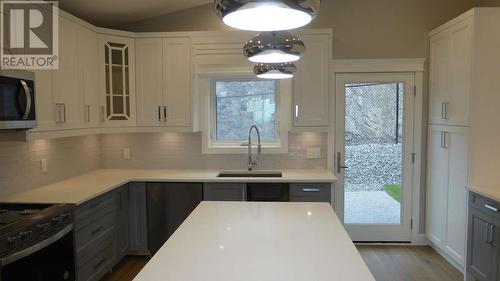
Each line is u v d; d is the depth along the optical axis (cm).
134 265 378
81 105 341
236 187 375
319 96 397
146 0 374
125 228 377
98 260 317
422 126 427
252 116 444
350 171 440
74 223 275
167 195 381
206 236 191
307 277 142
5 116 230
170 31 433
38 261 233
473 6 415
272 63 205
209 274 145
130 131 404
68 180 367
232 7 111
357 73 428
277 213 236
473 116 330
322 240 185
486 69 327
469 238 327
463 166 342
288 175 391
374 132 436
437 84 398
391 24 422
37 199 284
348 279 141
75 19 329
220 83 443
